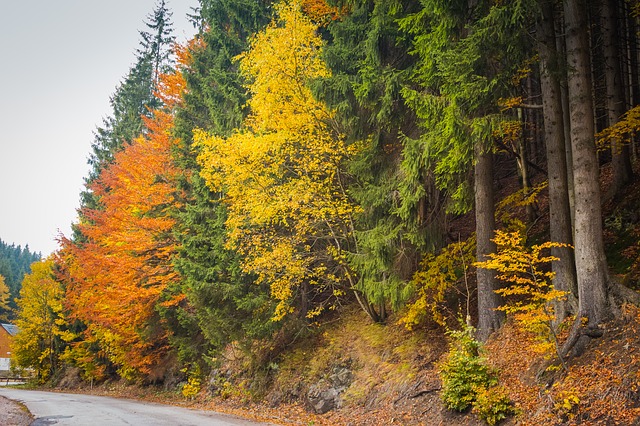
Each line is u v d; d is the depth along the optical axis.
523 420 9.42
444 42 11.63
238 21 23.11
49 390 41.00
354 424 13.30
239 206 17.12
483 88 10.70
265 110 16.17
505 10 9.98
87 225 30.94
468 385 10.98
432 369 13.45
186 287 21.62
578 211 10.44
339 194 16.58
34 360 48.31
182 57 29.02
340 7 17.00
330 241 18.39
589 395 8.73
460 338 11.95
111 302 25.45
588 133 10.55
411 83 14.20
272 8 21.19
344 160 16.66
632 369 8.46
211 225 20.81
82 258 28.80
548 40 11.83
